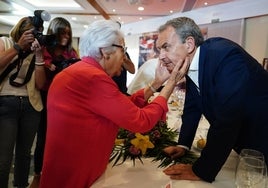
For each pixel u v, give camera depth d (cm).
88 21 923
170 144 126
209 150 94
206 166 95
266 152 97
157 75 114
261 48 544
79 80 89
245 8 565
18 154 204
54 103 94
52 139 95
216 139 93
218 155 93
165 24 105
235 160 116
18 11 779
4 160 179
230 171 105
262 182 88
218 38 108
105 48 91
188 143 124
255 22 555
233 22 603
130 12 761
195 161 106
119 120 87
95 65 93
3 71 174
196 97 115
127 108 87
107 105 86
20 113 188
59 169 96
